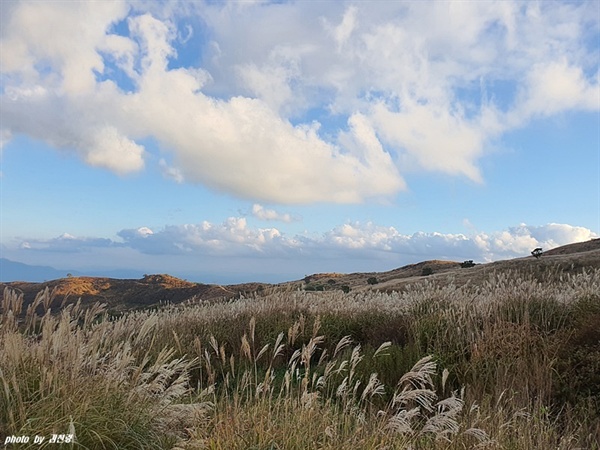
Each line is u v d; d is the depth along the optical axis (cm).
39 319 432
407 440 390
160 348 609
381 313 970
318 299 1066
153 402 400
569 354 578
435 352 614
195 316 906
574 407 471
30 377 378
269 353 700
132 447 352
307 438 376
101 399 374
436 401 494
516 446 376
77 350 402
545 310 762
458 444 382
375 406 498
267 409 422
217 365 642
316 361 752
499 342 618
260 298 1059
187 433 402
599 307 713
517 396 475
